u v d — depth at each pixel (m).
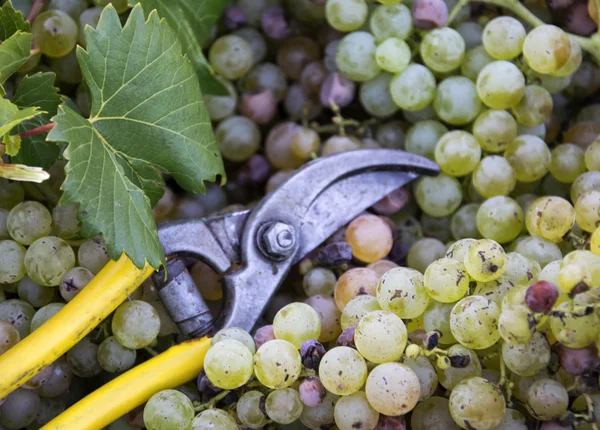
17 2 0.50
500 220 0.47
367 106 0.52
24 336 0.45
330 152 0.52
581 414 0.42
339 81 0.52
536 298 0.40
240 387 0.44
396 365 0.42
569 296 0.40
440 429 0.43
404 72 0.50
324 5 0.54
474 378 0.42
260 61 0.56
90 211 0.43
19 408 0.45
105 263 0.46
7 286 0.47
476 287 0.44
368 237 0.48
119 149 0.45
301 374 0.43
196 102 0.47
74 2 0.50
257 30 0.56
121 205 0.44
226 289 0.46
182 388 0.45
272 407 0.43
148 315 0.45
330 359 0.42
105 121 0.45
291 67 0.55
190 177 0.47
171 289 0.45
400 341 0.42
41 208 0.46
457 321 0.42
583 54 0.52
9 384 0.42
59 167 0.48
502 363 0.43
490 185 0.49
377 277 0.46
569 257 0.42
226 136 0.54
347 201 0.49
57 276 0.45
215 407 0.44
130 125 0.45
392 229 0.50
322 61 0.54
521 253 0.45
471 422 0.41
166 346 0.48
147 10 0.48
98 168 0.43
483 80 0.49
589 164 0.48
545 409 0.42
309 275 0.48
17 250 0.46
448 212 0.50
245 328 0.45
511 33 0.49
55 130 0.42
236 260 0.47
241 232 0.47
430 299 0.44
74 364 0.46
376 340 0.42
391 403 0.41
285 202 0.47
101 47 0.44
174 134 0.46
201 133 0.47
